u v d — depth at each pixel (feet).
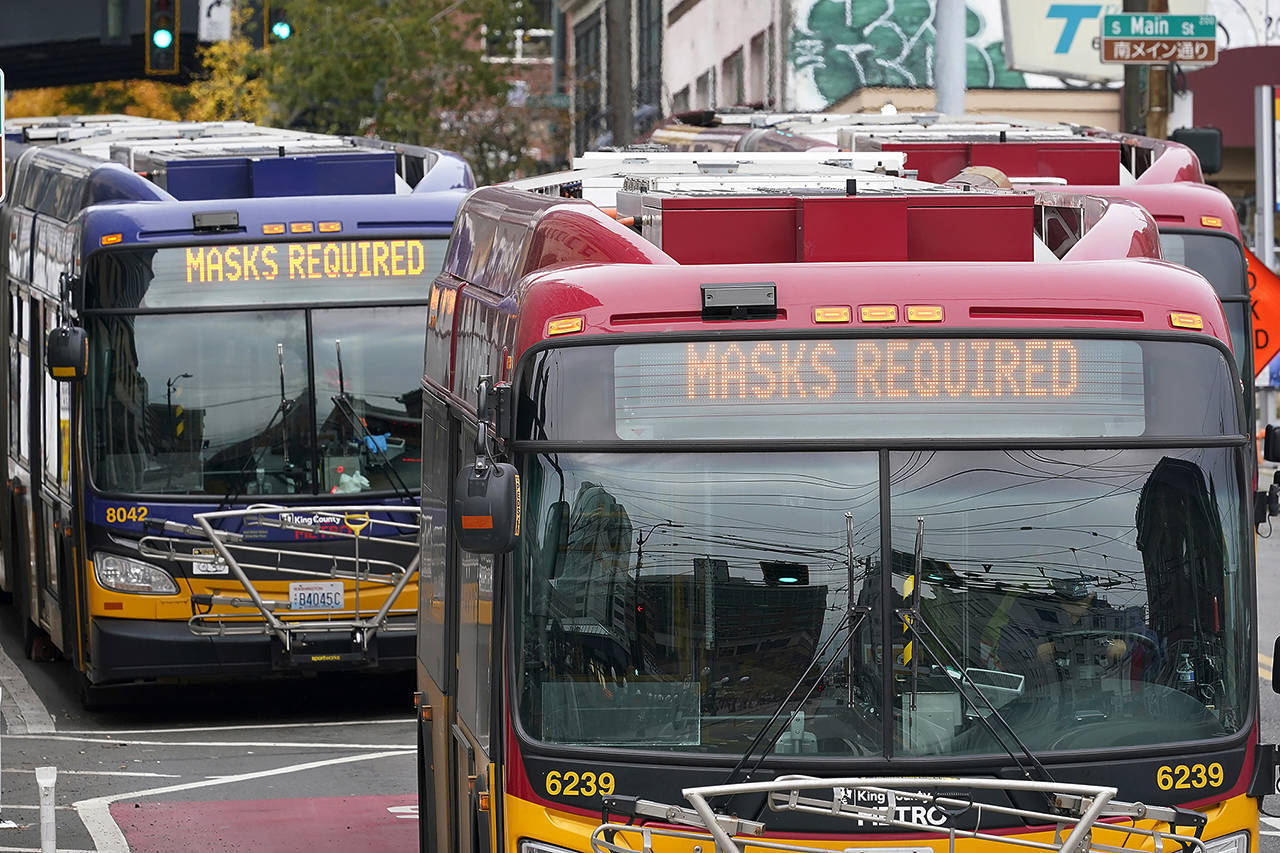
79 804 120.57
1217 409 68.64
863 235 74.59
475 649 75.77
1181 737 67.56
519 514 67.00
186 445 143.02
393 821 114.93
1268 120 301.43
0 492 191.62
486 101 431.02
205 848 109.40
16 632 191.31
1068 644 67.31
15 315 182.19
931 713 66.39
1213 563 68.13
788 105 334.85
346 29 415.85
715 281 67.92
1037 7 345.72
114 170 149.69
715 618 66.90
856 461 67.26
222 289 143.43
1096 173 158.10
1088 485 67.77
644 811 65.87
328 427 144.05
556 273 69.62
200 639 142.51
